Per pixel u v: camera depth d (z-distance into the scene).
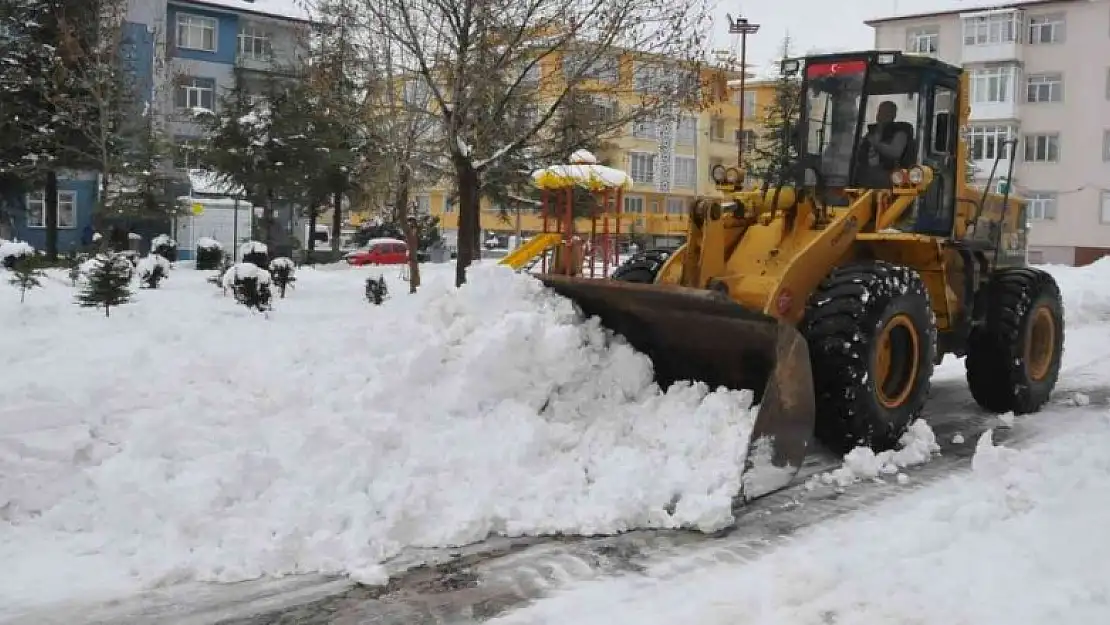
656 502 4.96
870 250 6.86
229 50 37.97
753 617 3.78
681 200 46.69
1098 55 40.09
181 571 4.14
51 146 23.55
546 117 11.61
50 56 22.58
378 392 5.52
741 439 5.37
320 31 13.47
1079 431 7.15
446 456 5.12
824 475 5.73
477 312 6.10
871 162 7.19
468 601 3.98
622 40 11.16
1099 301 15.03
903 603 3.86
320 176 26.12
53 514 4.57
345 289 16.45
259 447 5.12
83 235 32.97
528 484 5.02
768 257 6.41
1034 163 41.53
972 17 41.88
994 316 7.67
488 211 43.84
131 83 24.22
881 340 5.99
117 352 7.73
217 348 7.36
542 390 5.68
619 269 7.28
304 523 4.48
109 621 3.75
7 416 5.07
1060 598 3.87
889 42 44.50
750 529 4.86
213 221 34.56
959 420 7.62
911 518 4.97
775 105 24.55
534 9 11.08
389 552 4.44
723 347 5.79
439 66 11.38
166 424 5.16
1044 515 4.84
